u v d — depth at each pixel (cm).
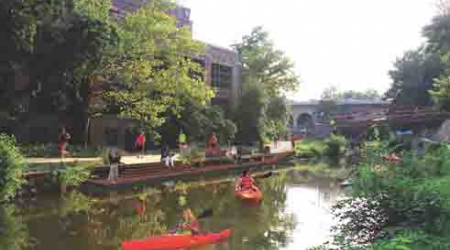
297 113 8156
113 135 2972
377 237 830
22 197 1508
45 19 1895
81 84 2375
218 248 1036
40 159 1970
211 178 2467
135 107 2486
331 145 4428
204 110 3359
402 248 541
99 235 1128
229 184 2230
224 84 4278
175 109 2762
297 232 1198
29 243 1030
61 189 1631
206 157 2775
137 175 2064
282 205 1631
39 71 2017
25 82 2420
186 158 2541
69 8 1933
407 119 4325
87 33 1884
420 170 991
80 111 2434
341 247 824
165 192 1897
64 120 2502
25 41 1755
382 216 909
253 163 3216
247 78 4381
